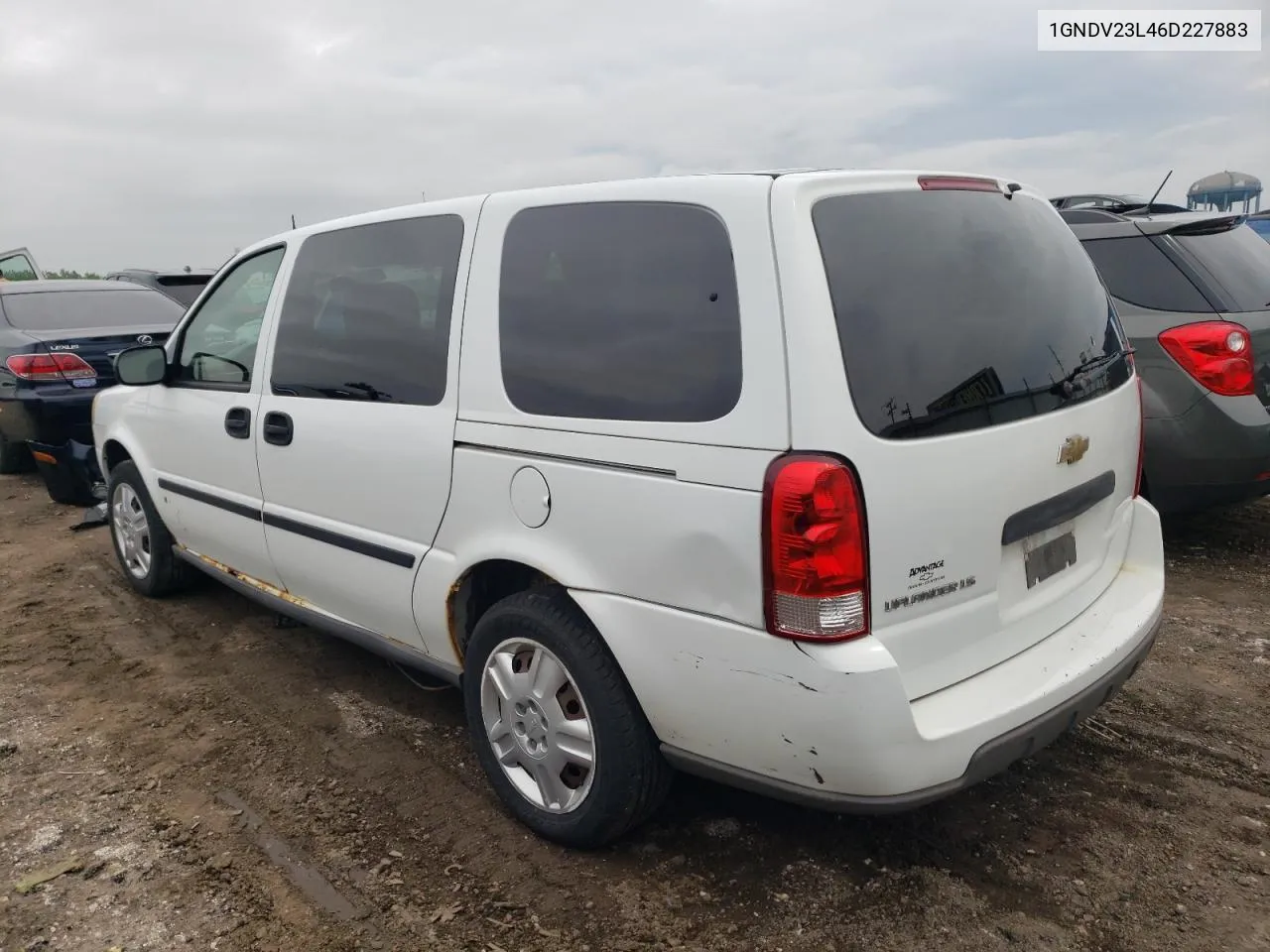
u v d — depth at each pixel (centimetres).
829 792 216
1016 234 268
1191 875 254
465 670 292
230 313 399
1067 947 230
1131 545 305
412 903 255
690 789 303
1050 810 285
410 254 311
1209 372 444
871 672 204
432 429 291
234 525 396
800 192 218
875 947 232
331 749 340
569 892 257
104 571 560
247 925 249
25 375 665
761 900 250
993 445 231
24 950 243
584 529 247
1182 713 340
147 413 455
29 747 351
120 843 288
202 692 391
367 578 326
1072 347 267
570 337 256
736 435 215
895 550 212
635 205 248
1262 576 468
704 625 223
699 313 228
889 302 222
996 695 229
